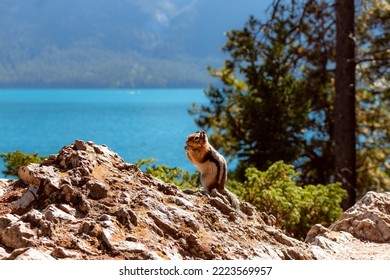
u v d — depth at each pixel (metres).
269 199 13.34
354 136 24.19
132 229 6.83
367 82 26.11
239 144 23.78
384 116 27.52
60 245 6.36
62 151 8.22
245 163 22.89
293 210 13.12
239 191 13.95
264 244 8.08
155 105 138.75
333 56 27.38
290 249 8.23
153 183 8.27
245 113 23.41
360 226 10.72
